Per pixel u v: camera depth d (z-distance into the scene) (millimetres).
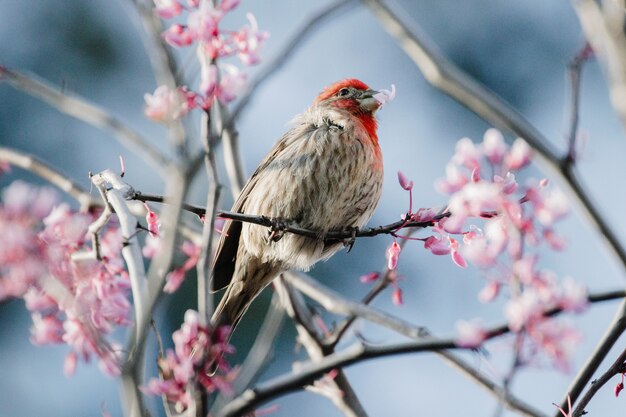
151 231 8953
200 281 7328
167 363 7676
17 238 7176
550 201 7418
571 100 8328
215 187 7395
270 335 10578
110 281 7938
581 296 6859
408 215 9391
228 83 7852
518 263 7078
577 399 8273
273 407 8758
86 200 10609
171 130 7703
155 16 8086
